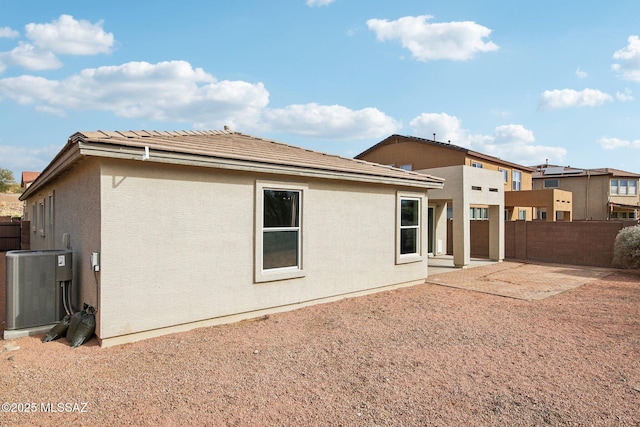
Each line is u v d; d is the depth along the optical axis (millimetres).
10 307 5941
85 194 6355
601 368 4969
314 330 6535
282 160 7316
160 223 6020
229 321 6898
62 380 4410
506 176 27172
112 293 5559
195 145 6668
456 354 5438
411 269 10883
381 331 6496
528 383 4500
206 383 4375
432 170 15352
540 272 13383
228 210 6828
